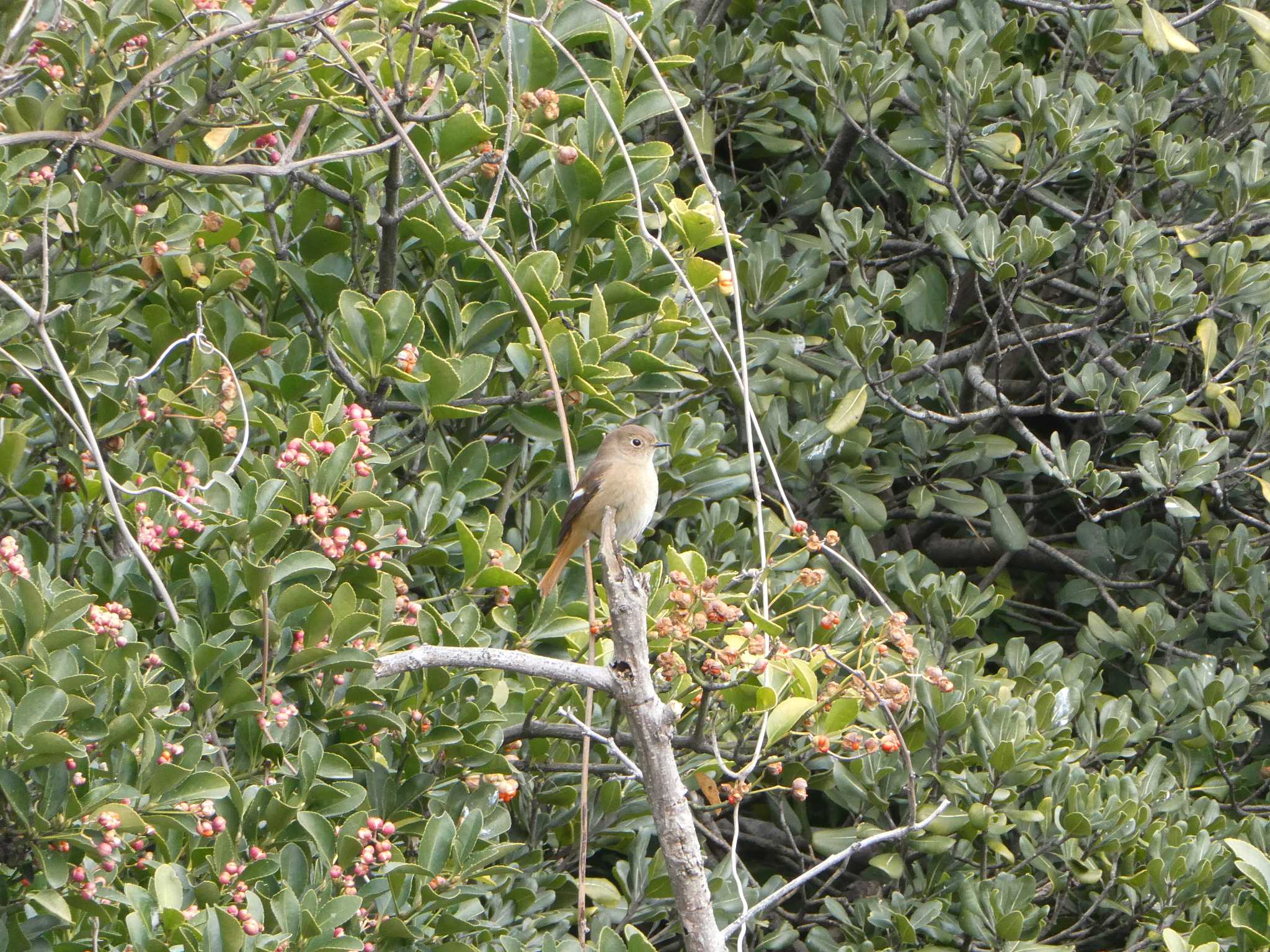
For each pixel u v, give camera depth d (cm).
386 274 1005
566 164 988
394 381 978
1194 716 1207
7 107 917
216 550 839
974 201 1510
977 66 1334
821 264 1392
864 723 1059
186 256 953
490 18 1002
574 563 1012
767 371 1370
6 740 634
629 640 645
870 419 1430
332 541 816
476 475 958
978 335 1614
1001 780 1041
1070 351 1577
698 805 1018
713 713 981
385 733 911
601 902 1034
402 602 861
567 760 1032
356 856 759
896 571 1265
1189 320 1280
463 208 1020
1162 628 1307
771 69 1470
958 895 1095
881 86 1348
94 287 966
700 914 661
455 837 802
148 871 778
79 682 672
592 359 959
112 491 751
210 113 962
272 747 802
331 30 947
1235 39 1512
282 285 1049
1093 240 1380
